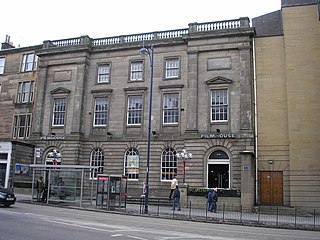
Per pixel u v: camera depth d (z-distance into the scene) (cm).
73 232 1398
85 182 3055
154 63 3634
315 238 1583
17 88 4306
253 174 3008
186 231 1641
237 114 3212
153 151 3453
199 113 3325
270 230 1888
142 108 3600
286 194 3062
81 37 3944
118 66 3791
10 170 3641
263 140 3192
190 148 3259
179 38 3544
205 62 3406
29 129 4112
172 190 3103
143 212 2498
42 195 2916
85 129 3781
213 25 3438
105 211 2498
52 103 3938
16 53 4428
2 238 1191
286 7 3328
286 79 3203
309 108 3105
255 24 3844
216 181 3159
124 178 2734
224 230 1761
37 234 1305
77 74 3859
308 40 3212
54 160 3522
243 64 3259
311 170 3009
